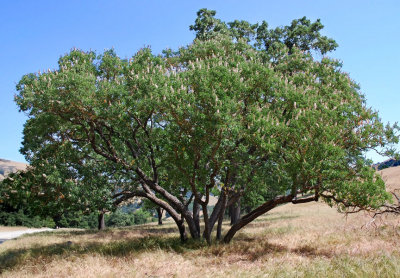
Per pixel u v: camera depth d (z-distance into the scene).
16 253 16.30
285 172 13.55
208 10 26.39
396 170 44.19
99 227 36.66
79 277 9.60
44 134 15.74
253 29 26.39
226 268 10.40
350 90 16.16
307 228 19.88
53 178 14.31
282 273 8.70
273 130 12.55
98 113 13.20
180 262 11.70
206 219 16.33
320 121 12.14
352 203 12.59
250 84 14.05
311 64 17.44
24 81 13.26
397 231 15.05
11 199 15.45
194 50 17.44
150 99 12.51
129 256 13.16
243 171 14.34
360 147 13.43
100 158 17.55
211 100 11.88
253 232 21.11
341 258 10.00
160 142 15.13
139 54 15.09
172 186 19.30
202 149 13.38
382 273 8.20
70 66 14.16
